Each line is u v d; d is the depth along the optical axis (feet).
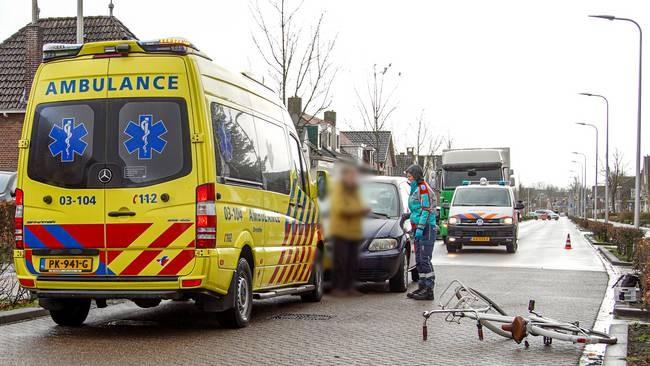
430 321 31.99
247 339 27.17
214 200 27.09
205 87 27.73
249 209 30.48
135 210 26.89
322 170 40.22
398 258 41.91
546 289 44.75
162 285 26.66
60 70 28.04
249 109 32.04
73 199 27.25
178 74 27.25
